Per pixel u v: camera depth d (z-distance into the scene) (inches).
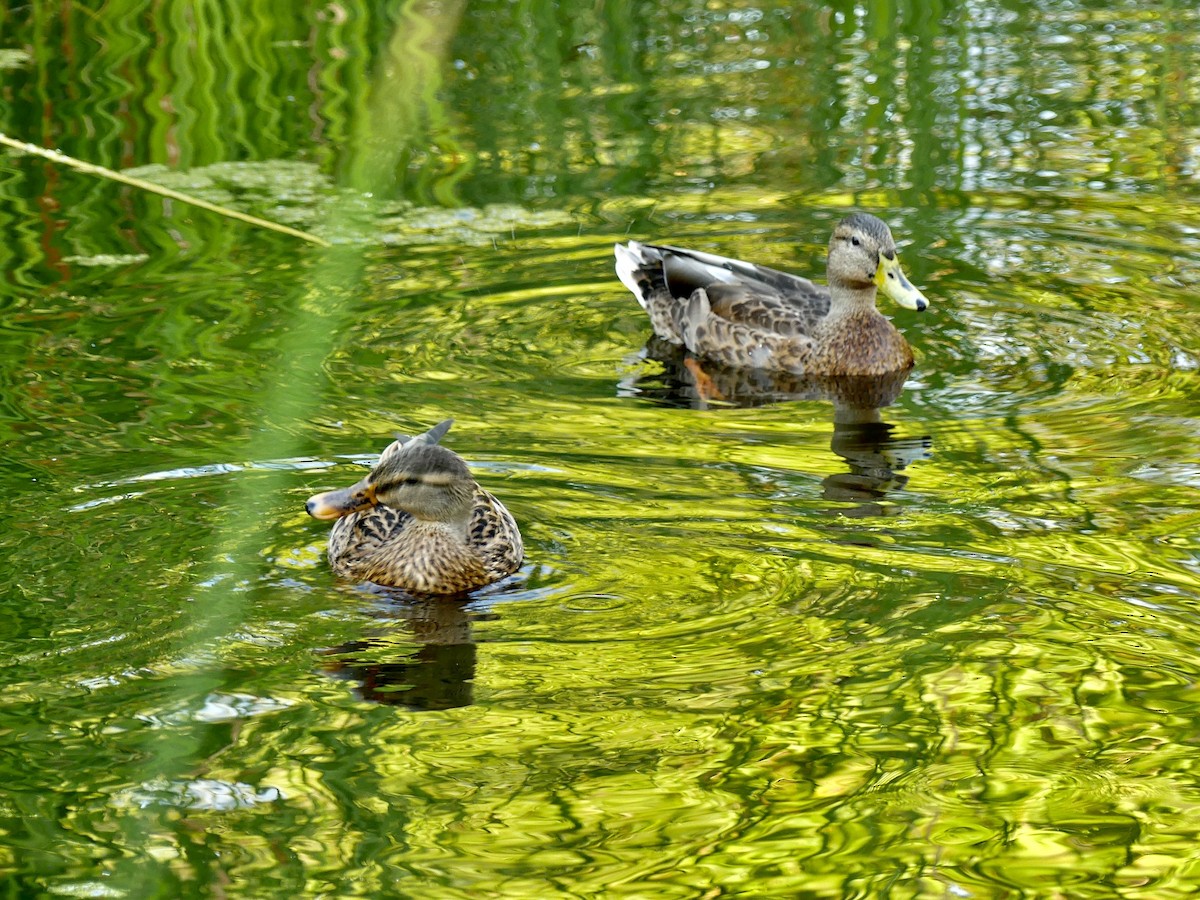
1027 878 256.7
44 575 378.9
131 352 535.2
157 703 320.5
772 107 813.9
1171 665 333.4
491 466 462.6
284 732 312.5
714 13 959.0
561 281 634.8
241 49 730.8
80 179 711.1
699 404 532.1
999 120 794.2
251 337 546.6
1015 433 486.6
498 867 261.4
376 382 532.1
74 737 304.8
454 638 360.8
